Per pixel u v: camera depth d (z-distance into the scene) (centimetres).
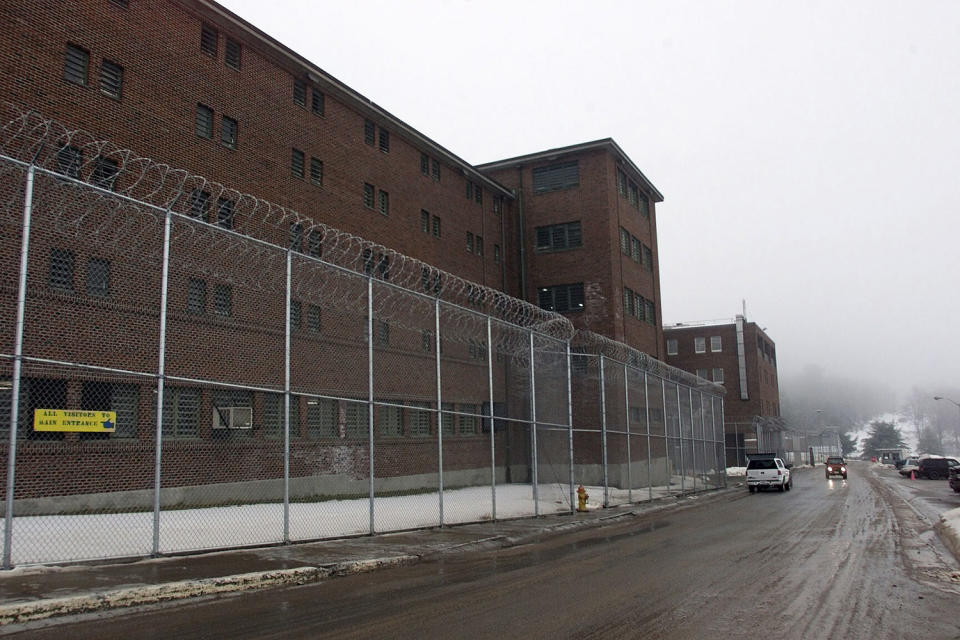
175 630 699
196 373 1666
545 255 4175
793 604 852
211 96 2266
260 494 1811
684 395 3781
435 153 3484
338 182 2808
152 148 2045
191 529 1340
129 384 1512
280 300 1945
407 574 1077
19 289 887
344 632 699
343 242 2772
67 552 1045
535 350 2309
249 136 2395
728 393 7650
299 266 1764
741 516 2220
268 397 1905
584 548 1423
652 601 867
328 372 2142
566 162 4216
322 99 2778
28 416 1327
